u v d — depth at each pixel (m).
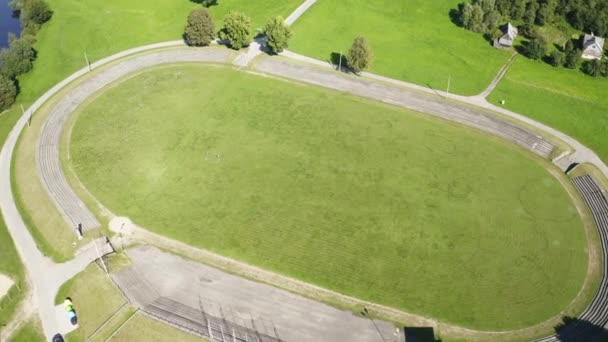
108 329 71.81
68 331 72.12
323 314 74.44
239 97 116.81
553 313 75.31
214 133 106.44
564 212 91.44
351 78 123.62
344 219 89.00
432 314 74.75
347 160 100.81
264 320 73.25
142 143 103.56
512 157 103.00
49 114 110.94
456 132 108.69
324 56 131.12
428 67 128.12
